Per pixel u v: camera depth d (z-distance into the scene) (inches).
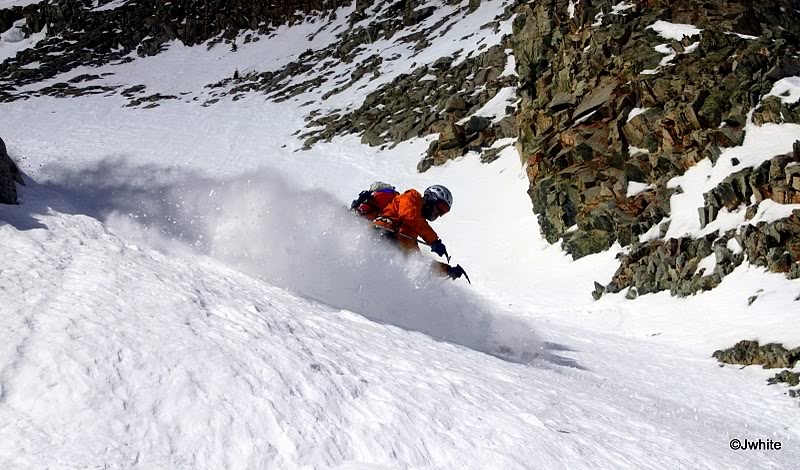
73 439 98.9
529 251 768.3
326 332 184.4
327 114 1565.0
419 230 297.7
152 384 116.9
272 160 1322.6
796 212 544.1
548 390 208.2
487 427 148.9
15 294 138.3
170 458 102.3
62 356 116.1
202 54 2325.3
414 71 1584.6
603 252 693.3
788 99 650.2
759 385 407.2
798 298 498.3
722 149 660.1
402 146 1263.5
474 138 1121.4
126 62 2283.5
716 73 722.8
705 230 604.1
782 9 938.7
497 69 1314.0
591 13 909.2
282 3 2456.9
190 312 155.2
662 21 852.6
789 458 237.0
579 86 833.5
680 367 425.4
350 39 2075.5
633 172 713.6
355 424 128.9
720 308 529.7
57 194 255.3
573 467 142.9
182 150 1423.5
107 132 1574.8
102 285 156.3
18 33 2507.4
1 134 1531.7
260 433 114.7
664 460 167.9
